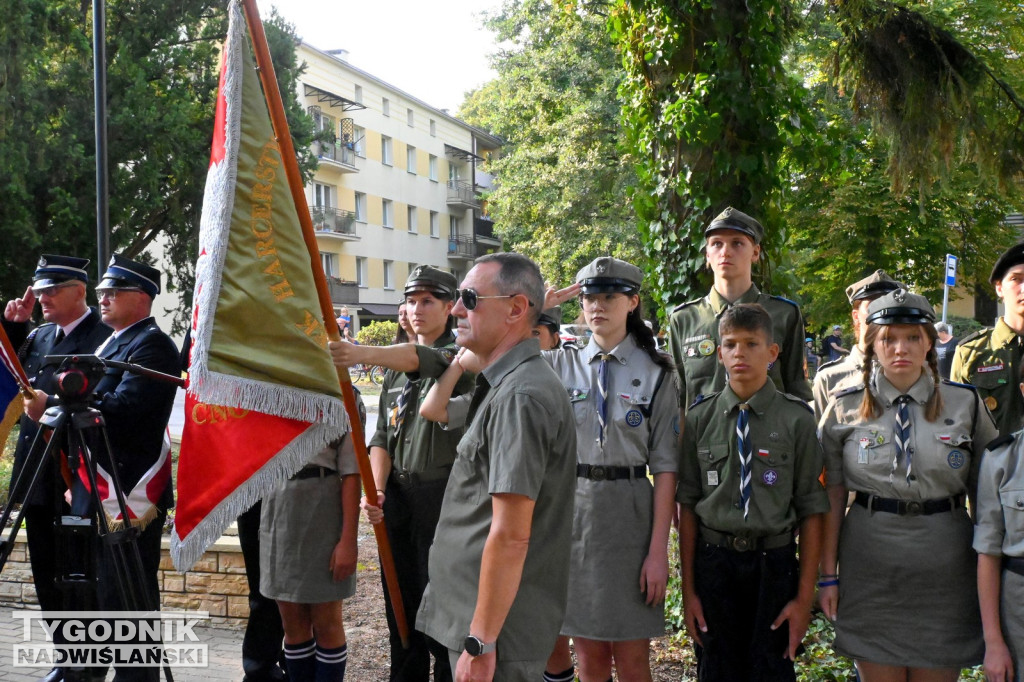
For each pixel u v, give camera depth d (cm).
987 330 388
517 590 225
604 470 315
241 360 246
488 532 229
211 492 260
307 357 256
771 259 448
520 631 225
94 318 408
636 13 449
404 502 340
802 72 1130
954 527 290
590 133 2034
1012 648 269
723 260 365
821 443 313
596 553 312
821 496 301
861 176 1216
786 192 527
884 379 302
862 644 298
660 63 444
